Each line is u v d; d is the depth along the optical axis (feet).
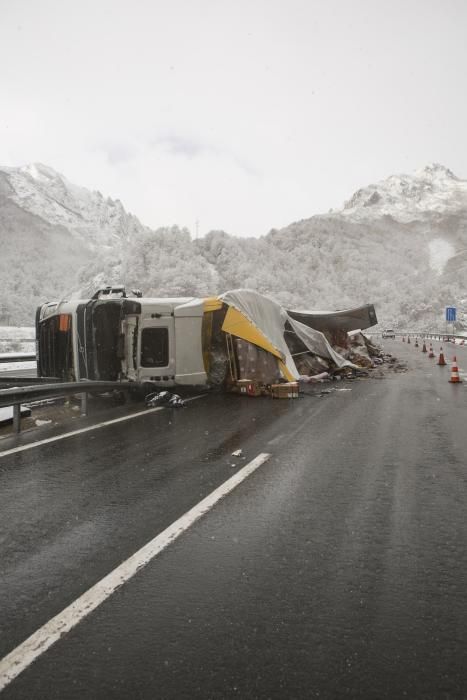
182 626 9.86
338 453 24.08
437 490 18.49
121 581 11.62
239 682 8.34
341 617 10.19
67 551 13.25
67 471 20.81
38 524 15.14
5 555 13.04
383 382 57.41
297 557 12.93
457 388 50.98
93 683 8.33
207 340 47.09
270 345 46.93
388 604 10.69
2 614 10.30
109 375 41.86
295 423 32.01
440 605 10.67
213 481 19.47
